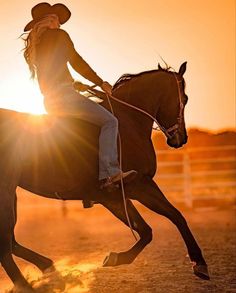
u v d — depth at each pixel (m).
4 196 8.58
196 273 9.30
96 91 9.38
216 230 16.88
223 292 8.85
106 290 9.06
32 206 24.72
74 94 8.90
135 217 9.45
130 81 9.67
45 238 16.36
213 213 22.56
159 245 13.97
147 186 9.44
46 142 8.85
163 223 19.70
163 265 11.09
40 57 8.91
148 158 9.45
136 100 9.61
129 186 9.34
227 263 11.16
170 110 9.78
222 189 31.08
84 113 8.91
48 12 9.15
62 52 8.88
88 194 9.32
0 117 8.75
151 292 8.93
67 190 9.16
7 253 8.56
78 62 8.98
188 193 24.56
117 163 9.02
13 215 8.70
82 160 9.02
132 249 9.39
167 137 9.91
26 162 8.79
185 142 9.98
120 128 9.30
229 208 24.34
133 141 9.37
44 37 8.91
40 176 8.91
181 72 9.84
